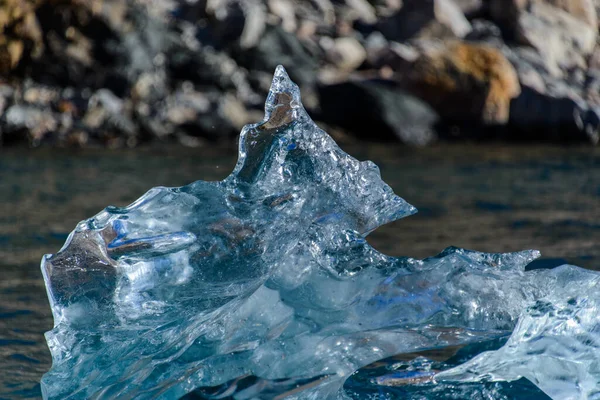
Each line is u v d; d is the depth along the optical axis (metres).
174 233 9.20
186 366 8.47
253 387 8.16
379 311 8.86
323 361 8.41
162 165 36.59
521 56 56.34
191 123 46.91
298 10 57.97
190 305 9.18
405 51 54.78
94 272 9.20
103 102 46.47
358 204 9.65
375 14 60.31
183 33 52.72
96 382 8.69
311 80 51.56
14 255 19.11
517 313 9.12
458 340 8.77
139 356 8.80
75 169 34.78
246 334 8.65
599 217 24.30
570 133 50.84
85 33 48.72
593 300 8.38
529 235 21.64
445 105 51.41
